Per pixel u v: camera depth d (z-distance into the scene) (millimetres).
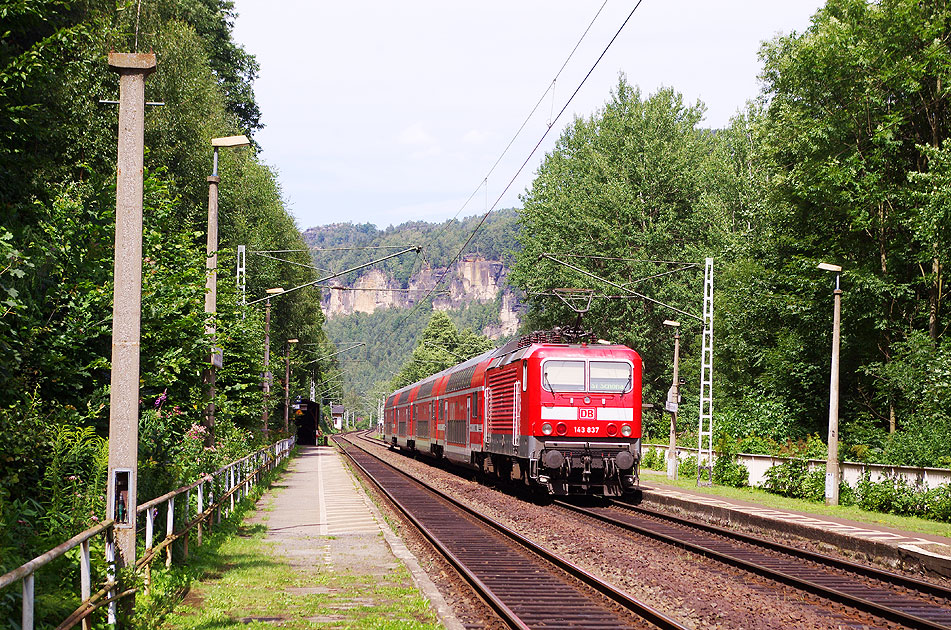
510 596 11047
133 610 8211
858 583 12375
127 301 8961
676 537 17266
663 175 50312
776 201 39188
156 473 11516
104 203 15172
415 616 9492
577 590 11438
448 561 13758
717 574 13008
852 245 36312
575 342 25625
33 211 14461
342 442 83438
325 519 18984
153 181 17641
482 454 29766
